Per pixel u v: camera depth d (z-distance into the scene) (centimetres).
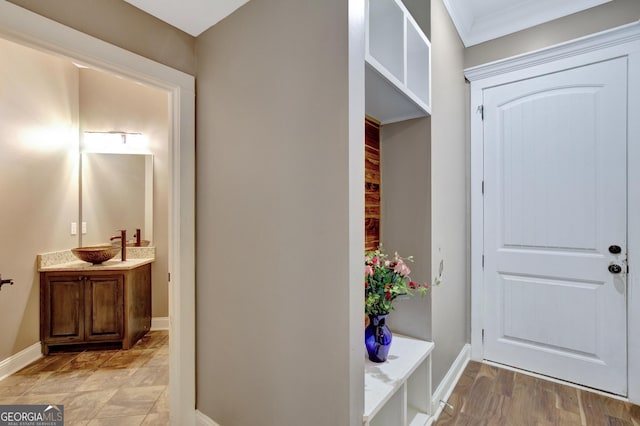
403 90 148
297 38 126
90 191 320
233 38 154
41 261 270
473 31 249
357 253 114
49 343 271
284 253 132
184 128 171
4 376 234
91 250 282
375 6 147
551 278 223
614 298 200
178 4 148
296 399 126
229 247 157
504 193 242
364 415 117
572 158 214
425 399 175
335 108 114
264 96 139
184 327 171
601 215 204
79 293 277
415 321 187
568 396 201
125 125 332
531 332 231
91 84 324
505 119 241
